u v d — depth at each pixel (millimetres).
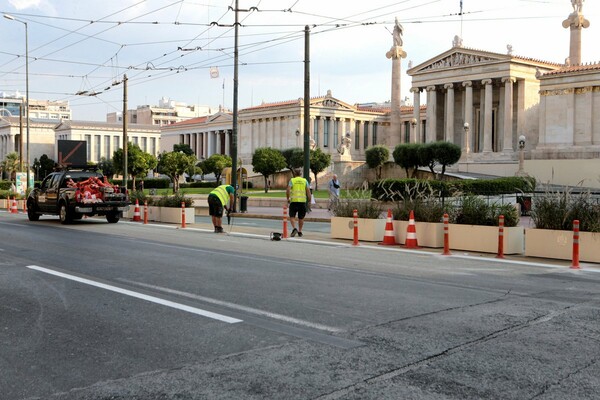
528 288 9352
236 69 30031
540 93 55062
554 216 13328
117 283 9570
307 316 7223
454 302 8125
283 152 66875
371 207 17312
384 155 61625
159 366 5320
